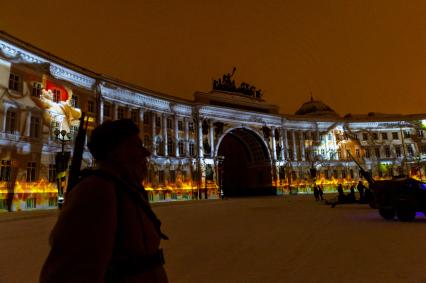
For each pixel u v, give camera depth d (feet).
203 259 31.94
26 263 31.37
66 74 143.84
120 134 8.16
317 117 273.54
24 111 121.60
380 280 23.29
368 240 39.83
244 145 268.82
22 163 118.11
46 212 99.76
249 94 260.21
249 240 42.52
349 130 281.33
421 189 57.21
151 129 192.34
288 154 263.29
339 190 117.39
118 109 175.73
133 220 7.34
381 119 281.54
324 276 24.79
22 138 118.83
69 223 6.26
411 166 273.75
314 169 250.57
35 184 121.60
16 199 112.98
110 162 8.00
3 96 114.21
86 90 154.40
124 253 7.14
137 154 8.47
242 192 275.59
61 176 111.24
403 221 58.08
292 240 41.70
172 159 198.39
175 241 43.01
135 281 7.12
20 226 65.72
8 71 117.39
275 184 247.29
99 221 6.39
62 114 138.21
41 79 130.62
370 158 278.05
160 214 90.33
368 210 84.58
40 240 46.32
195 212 95.14
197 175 210.38
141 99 187.93
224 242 41.47
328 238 42.34
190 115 217.97
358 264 28.14
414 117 280.51
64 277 5.89
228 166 291.58
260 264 29.30
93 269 6.02
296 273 25.89
